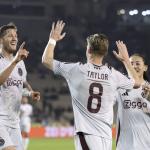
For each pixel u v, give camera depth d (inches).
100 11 4375.0
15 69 595.2
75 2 4298.7
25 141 1608.0
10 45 597.6
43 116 3235.7
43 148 1895.9
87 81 512.1
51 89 3730.3
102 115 514.3
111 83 522.6
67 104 3575.3
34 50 3986.2
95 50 514.9
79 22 4256.9
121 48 558.3
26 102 1626.5
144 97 656.4
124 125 668.1
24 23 3988.7
